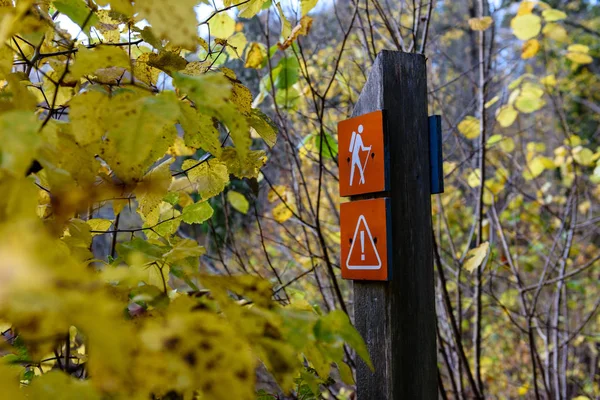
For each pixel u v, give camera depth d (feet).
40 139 1.49
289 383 1.79
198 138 2.59
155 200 3.21
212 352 1.59
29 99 2.12
